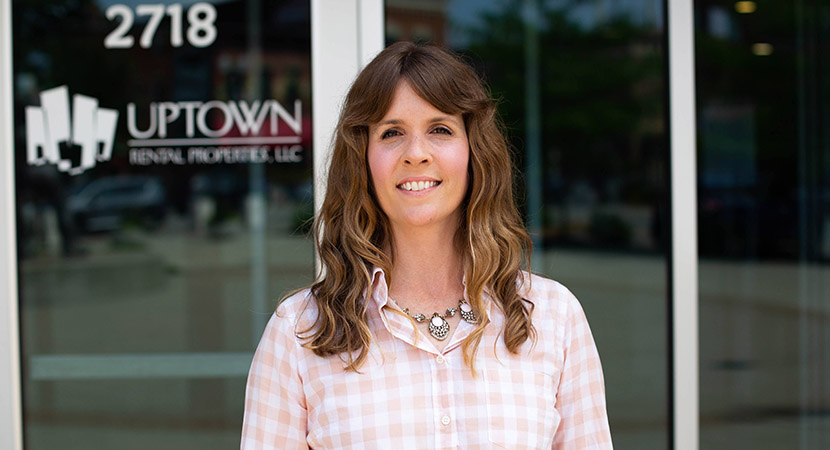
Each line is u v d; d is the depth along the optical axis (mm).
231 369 2850
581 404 1495
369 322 1476
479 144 1461
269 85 2775
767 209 3102
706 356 3090
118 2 2754
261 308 2830
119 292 2824
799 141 3107
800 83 3098
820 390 3146
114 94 2764
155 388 2850
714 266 3088
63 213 2791
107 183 2787
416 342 1427
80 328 2824
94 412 2846
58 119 2762
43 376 2828
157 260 2818
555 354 1479
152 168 2787
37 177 2771
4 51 2736
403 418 1405
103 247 2807
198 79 2771
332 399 1421
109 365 2836
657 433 3029
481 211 1476
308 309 1499
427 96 1389
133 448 2859
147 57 2768
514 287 1500
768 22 3074
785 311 3129
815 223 3129
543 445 1424
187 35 2768
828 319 3168
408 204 1419
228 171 2795
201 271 2822
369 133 1458
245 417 1497
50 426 2836
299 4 2777
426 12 2898
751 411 3109
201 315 2838
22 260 2793
